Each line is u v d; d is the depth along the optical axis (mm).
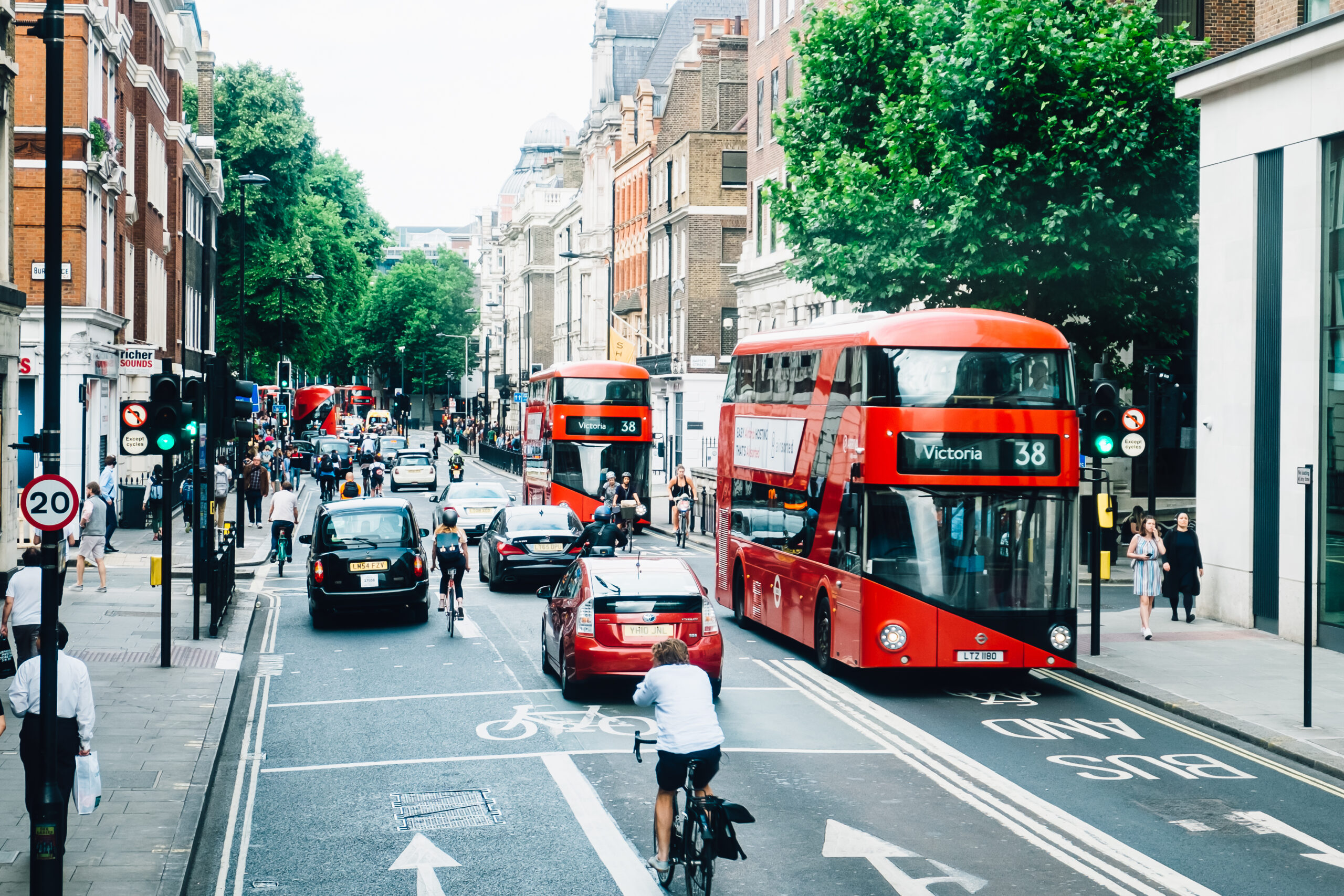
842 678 18469
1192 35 33969
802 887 9422
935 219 25859
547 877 9727
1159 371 30188
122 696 15883
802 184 29266
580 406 38094
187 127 56031
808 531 19594
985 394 17109
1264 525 22094
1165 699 16438
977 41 25516
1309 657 14820
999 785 12461
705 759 9266
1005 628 16891
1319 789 12422
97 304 37781
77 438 35344
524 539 28031
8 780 11859
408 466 66062
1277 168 21766
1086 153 25375
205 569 24312
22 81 34625
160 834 10328
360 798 12023
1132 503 34906
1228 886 9469
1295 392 21219
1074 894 9242
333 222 69312
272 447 65125
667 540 44312
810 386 19953
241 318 49656
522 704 16344
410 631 22672
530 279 119875
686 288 65312
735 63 66688
